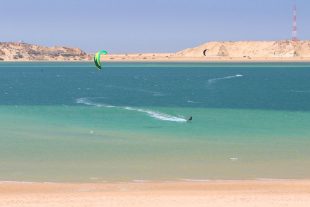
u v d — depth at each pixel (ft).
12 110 347.56
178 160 185.37
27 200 130.41
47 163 179.63
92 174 164.45
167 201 130.41
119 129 254.06
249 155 194.39
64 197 133.69
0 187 144.97
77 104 396.78
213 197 134.31
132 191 141.38
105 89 595.06
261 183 151.53
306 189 143.95
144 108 365.20
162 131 248.52
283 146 211.82
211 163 181.16
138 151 200.75
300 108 373.81
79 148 205.87
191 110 352.90
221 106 388.78
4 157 188.65
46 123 275.80
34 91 559.79
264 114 329.31
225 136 235.40
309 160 185.98
